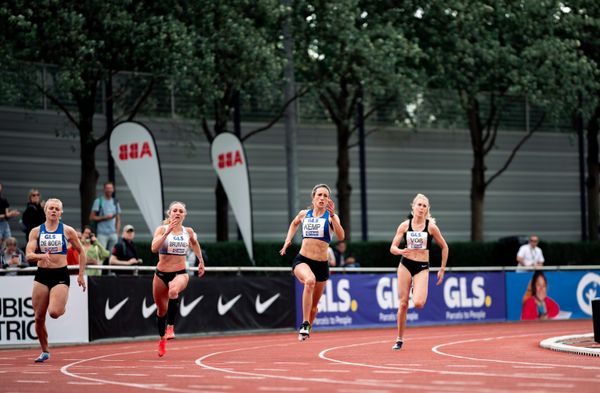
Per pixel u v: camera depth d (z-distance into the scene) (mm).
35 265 22516
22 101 30969
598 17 38125
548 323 28672
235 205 27609
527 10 36094
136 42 28656
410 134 42438
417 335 23234
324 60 33688
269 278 24797
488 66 36500
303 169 40031
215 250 31609
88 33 28328
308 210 16719
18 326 19953
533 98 35781
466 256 37312
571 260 39844
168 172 36844
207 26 29891
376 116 41688
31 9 27656
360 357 16000
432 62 35844
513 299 29266
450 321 28000
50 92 32312
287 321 25125
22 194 33344
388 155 42000
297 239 32781
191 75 29266
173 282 15875
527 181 45250
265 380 12055
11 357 17266
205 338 22688
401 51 32344
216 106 32906
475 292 28578
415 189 42531
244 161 27438
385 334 23750
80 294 20734
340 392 10484
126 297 21688
